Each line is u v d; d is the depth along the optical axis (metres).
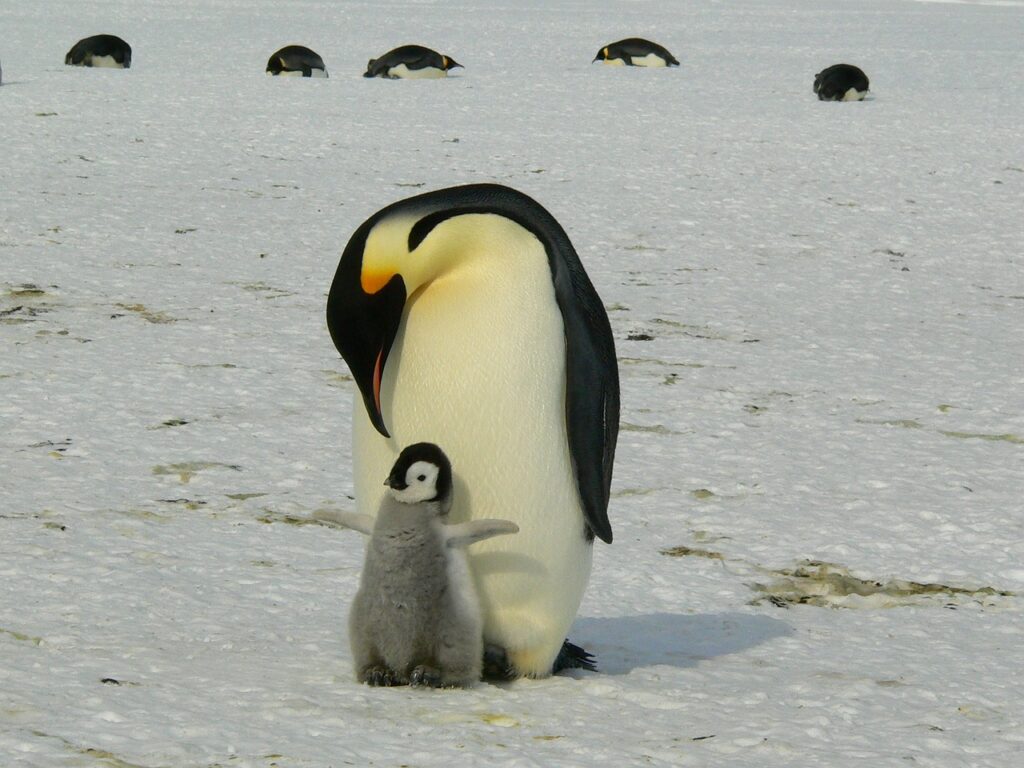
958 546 13.21
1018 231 32.44
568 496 8.71
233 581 11.25
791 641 10.47
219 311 22.69
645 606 11.32
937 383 20.06
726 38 86.88
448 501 8.29
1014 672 9.77
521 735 7.66
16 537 12.02
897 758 7.57
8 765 6.68
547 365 8.54
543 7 115.31
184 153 37.97
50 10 89.94
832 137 44.94
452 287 8.48
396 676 8.56
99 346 20.09
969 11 120.62
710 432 17.16
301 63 61.22
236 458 15.24
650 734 7.86
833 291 26.39
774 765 7.38
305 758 7.00
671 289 25.88
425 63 62.03
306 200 32.56
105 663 8.77
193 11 94.94
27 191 31.58
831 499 14.61
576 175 36.88
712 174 37.72
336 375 19.27
